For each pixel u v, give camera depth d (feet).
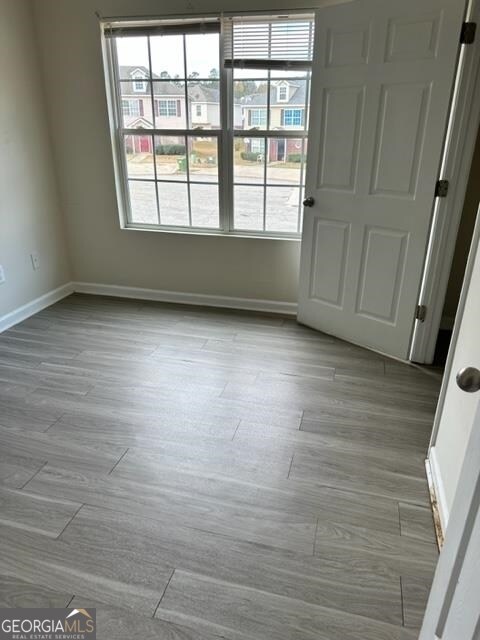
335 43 8.46
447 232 8.23
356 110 8.52
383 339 9.50
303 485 6.09
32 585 4.76
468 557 2.67
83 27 10.34
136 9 9.92
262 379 8.61
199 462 6.48
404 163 8.20
